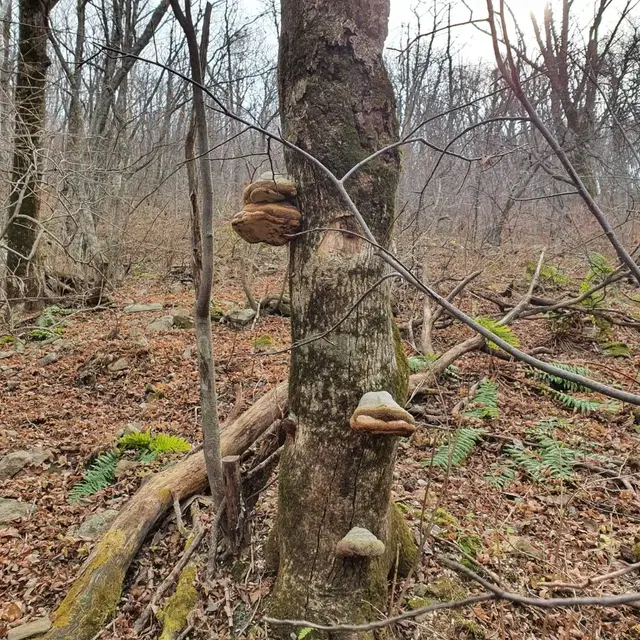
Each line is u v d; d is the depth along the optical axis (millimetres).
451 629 1572
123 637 1656
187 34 1431
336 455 1473
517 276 5402
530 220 7270
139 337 4227
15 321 4883
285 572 1560
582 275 5285
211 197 1641
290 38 1485
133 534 1942
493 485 2211
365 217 1450
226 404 3121
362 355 1459
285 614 1530
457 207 6523
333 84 1441
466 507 2082
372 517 1505
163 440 2633
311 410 1493
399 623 1572
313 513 1501
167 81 8484
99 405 3377
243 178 8531
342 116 1439
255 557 1771
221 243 7113
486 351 3457
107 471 2504
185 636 1603
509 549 1846
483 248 5742
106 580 1780
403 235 5180
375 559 1580
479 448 2480
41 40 5129
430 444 2482
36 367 3930
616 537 1939
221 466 1836
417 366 3150
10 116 4293
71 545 2057
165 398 3357
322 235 1457
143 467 2518
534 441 2504
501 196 6227
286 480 1552
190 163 1696
